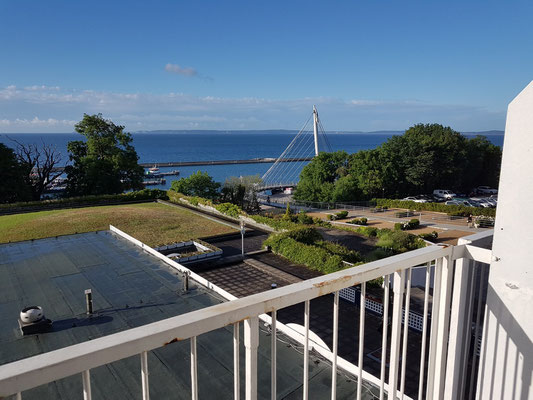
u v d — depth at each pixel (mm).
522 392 2029
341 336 13930
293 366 6648
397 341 2219
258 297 1477
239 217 31891
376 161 50000
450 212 38406
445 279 2320
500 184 1993
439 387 2508
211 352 7164
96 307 10195
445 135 53031
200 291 11305
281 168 131750
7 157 36875
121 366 6746
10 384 975
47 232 25750
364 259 21672
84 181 42188
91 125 43250
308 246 21422
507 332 2064
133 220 30250
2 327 8992
